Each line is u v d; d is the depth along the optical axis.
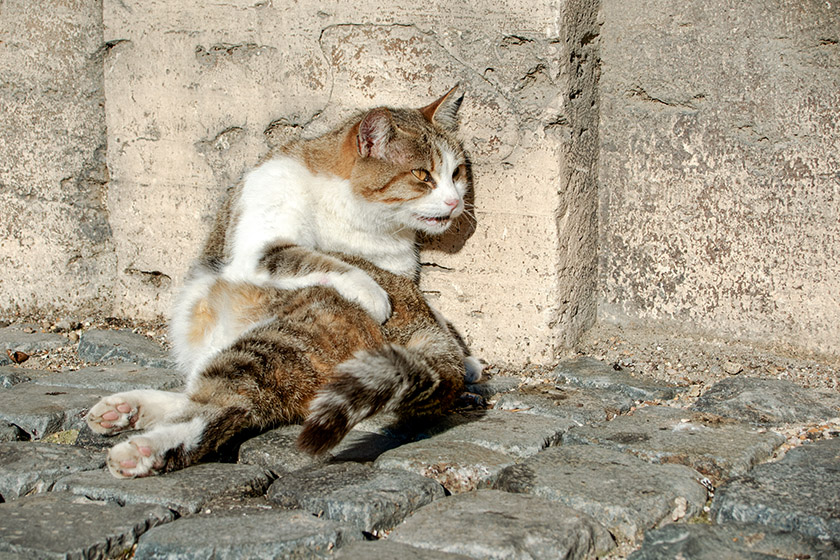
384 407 1.65
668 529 1.54
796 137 1.89
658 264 2.00
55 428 1.78
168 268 2.16
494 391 1.89
